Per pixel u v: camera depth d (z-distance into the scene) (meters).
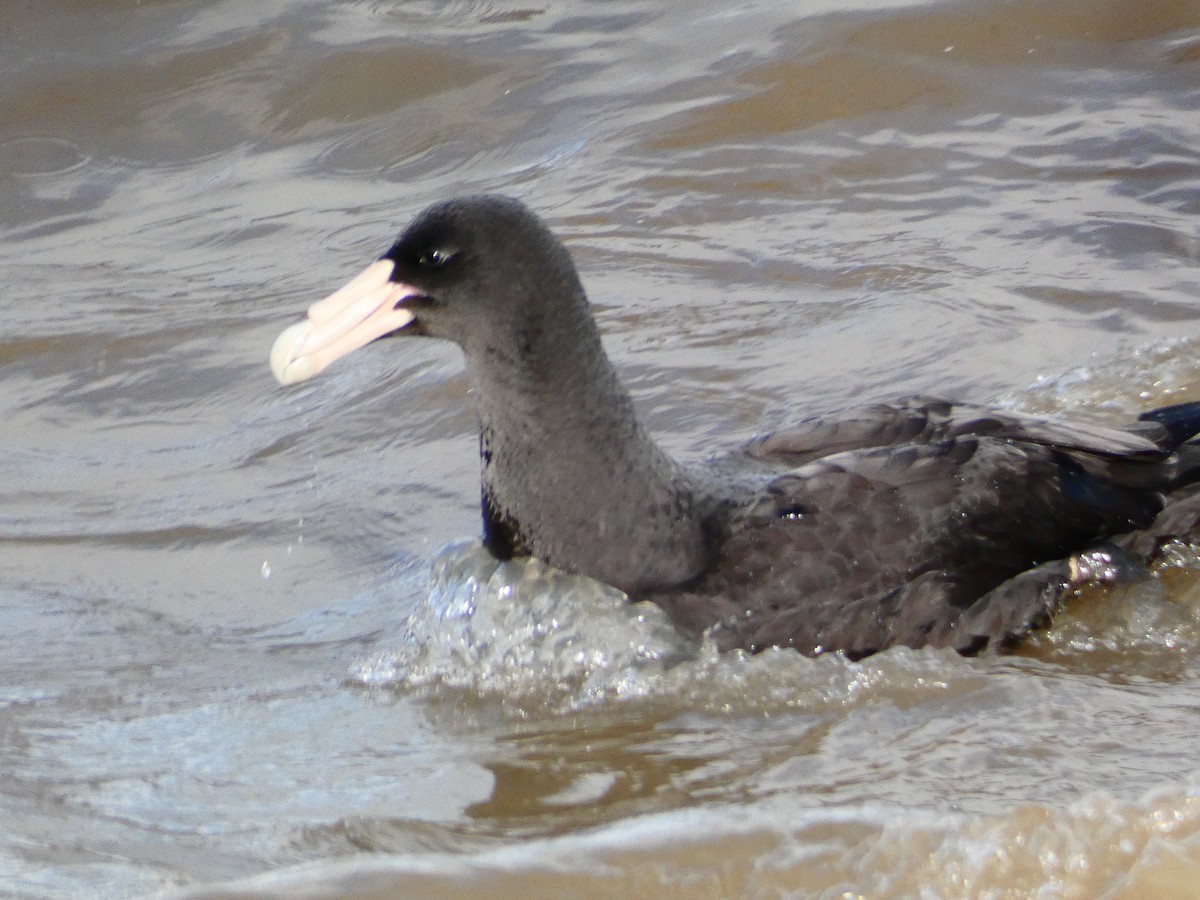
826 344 13.82
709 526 10.37
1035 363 13.21
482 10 19.83
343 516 12.36
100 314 15.32
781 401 13.12
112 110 18.72
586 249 15.62
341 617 11.12
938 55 18.00
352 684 10.30
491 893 7.59
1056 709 9.30
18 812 8.79
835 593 10.15
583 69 18.58
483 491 10.71
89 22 19.95
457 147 17.69
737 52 18.41
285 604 11.36
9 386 14.42
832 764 8.90
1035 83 17.58
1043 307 13.98
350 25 19.58
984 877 7.35
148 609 11.34
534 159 17.30
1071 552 10.59
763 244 15.48
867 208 15.93
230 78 18.95
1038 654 10.16
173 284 15.78
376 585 11.50
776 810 8.17
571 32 19.33
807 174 16.53
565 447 10.23
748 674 9.91
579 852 7.80
